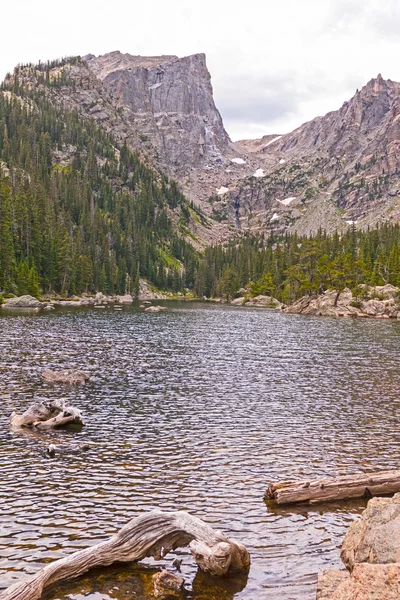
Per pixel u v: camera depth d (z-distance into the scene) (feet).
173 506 48.57
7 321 232.53
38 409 77.41
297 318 351.87
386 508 38.45
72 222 648.38
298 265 513.45
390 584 27.91
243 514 47.55
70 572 36.63
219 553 37.22
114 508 47.78
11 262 400.47
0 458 60.85
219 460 62.03
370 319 365.81
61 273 478.18
